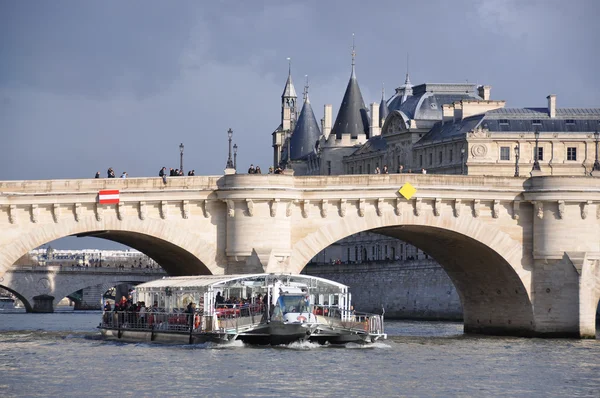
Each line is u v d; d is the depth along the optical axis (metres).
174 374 181.62
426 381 181.25
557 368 198.38
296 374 183.00
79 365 191.12
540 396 171.12
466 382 181.50
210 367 188.50
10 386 171.62
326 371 187.00
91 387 170.75
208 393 166.75
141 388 170.12
